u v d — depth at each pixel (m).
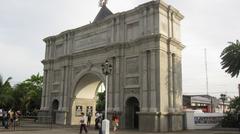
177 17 35.47
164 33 32.66
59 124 40.91
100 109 64.94
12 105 54.16
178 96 33.47
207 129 34.22
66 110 41.16
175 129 31.44
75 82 40.75
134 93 32.84
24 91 60.88
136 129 32.44
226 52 34.56
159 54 31.17
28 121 45.75
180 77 34.44
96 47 38.00
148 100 31.08
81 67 40.41
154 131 29.56
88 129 31.91
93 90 44.59
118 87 34.28
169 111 31.31
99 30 38.38
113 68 35.31
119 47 34.97
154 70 31.12
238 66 33.69
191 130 32.53
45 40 47.22
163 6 32.72
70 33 42.81
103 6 42.91
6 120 31.25
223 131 30.94
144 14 33.16
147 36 31.75
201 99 66.88
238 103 36.16
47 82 45.72
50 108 44.22
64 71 42.59
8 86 49.84
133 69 33.53
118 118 32.88
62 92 42.16
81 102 43.00
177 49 34.53
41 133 25.48
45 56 47.00
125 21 35.31
